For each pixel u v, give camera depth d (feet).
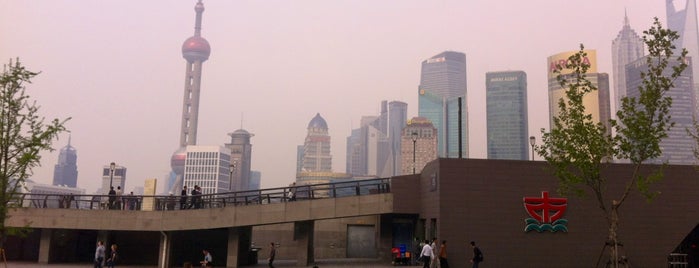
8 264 104.83
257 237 137.90
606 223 98.99
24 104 59.21
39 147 59.47
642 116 64.59
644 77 67.72
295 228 138.51
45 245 110.01
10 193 59.00
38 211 107.76
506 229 98.27
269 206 107.65
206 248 120.26
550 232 98.73
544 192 99.71
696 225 99.66
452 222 97.76
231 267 107.14
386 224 120.47
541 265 97.50
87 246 119.55
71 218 107.65
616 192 100.07
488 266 96.84
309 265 109.70
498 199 99.19
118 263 117.70
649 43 66.28
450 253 96.63
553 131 69.05
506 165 100.42
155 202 110.42
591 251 98.22
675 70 65.72
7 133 57.52
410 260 108.37
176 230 107.14
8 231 60.70
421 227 113.70
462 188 99.04
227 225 106.63
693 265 106.52
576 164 67.56
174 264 117.91
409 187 113.09
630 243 98.48
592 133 67.05
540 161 101.04
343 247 137.90
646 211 99.66
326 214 109.09
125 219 107.55
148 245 119.55
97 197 111.34
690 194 100.73
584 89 69.92
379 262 118.11
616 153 66.54
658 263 98.07
